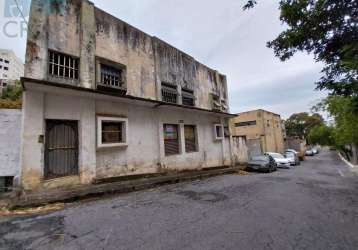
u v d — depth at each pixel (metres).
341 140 22.20
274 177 12.41
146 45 10.55
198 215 4.87
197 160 12.80
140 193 7.36
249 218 4.75
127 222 4.32
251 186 9.02
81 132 7.16
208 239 3.58
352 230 4.12
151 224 4.23
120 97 7.80
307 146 63.22
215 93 16.11
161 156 10.25
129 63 9.45
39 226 4.05
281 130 34.81
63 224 4.16
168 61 11.86
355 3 4.56
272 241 3.56
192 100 13.62
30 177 5.81
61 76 7.03
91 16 8.14
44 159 6.29
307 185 9.74
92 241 3.42
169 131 11.40
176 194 7.20
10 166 7.80
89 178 7.11
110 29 8.84
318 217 4.94
